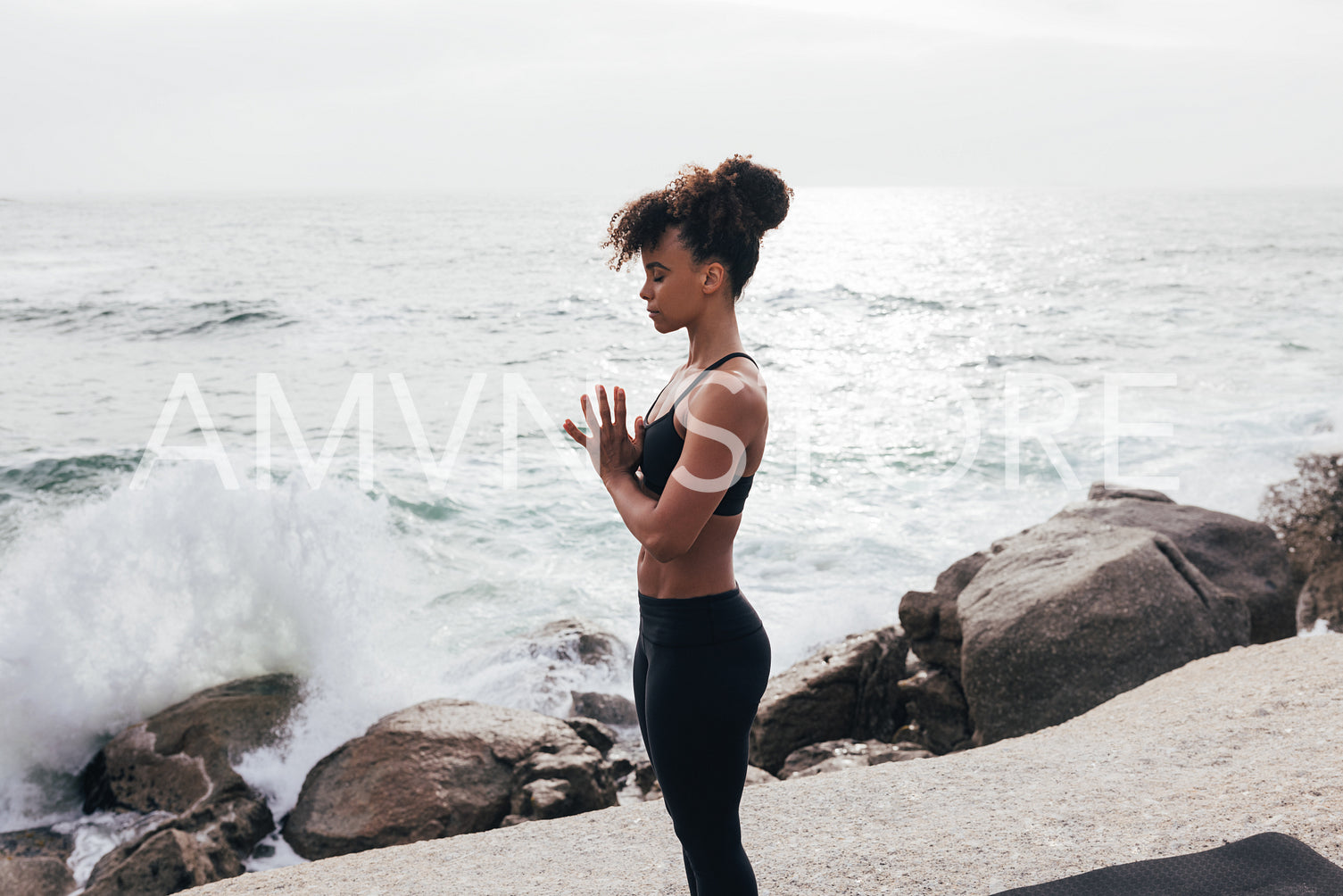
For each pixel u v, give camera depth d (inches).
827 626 325.7
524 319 1053.8
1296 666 170.7
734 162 73.5
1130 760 138.2
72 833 205.2
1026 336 965.2
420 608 345.1
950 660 243.9
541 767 201.8
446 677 285.0
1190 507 300.7
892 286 1520.7
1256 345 855.7
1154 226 3412.9
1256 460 489.7
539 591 366.9
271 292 1254.3
